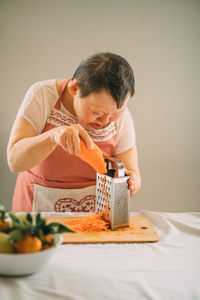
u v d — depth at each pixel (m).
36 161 1.30
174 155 2.83
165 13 2.68
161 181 2.85
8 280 0.78
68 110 1.45
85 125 1.46
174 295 0.75
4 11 2.56
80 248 1.00
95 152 1.17
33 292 0.73
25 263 0.75
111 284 0.78
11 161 1.34
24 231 0.76
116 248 1.01
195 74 2.76
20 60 2.63
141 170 2.83
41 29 2.61
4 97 2.66
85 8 2.62
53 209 1.55
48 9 2.60
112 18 2.65
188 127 2.81
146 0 2.66
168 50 2.72
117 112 1.18
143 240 1.07
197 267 0.89
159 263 0.91
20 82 2.65
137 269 0.87
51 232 0.79
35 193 1.56
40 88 1.44
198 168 2.86
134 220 1.28
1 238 0.77
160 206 2.88
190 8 2.69
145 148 2.81
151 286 0.78
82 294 0.74
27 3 2.57
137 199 2.85
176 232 1.17
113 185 1.14
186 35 2.72
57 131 1.17
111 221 1.16
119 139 1.58
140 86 2.74
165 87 2.76
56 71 2.67
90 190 1.55
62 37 2.63
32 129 1.40
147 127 2.79
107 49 2.68
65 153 1.48
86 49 2.67
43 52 2.64
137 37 2.69
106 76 1.07
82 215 1.31
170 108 2.78
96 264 0.89
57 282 0.78
